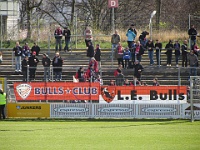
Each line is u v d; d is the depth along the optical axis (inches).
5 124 3614.7
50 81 4448.8
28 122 3750.0
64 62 5280.5
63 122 3747.5
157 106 3954.2
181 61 5290.4
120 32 6264.8
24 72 4534.9
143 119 3929.6
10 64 5295.3
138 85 4092.0
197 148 2657.5
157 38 6220.5
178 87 3932.1
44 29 6190.9
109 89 3976.4
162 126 3496.6
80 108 4003.4
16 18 7027.6
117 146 2719.0
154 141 2874.0
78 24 6638.8
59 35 5388.8
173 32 6323.8
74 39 5925.2
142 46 4948.3
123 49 4958.2
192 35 5270.7
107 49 5546.3
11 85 4207.7
